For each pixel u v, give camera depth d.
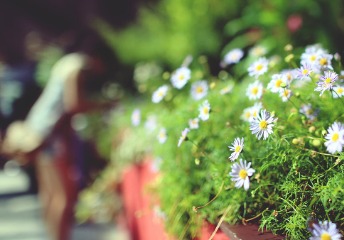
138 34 6.99
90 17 9.38
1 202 7.49
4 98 7.01
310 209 1.67
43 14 11.85
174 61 5.67
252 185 1.87
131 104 4.75
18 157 4.48
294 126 1.99
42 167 4.51
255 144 2.00
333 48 4.10
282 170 1.85
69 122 4.44
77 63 4.38
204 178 2.18
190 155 2.32
